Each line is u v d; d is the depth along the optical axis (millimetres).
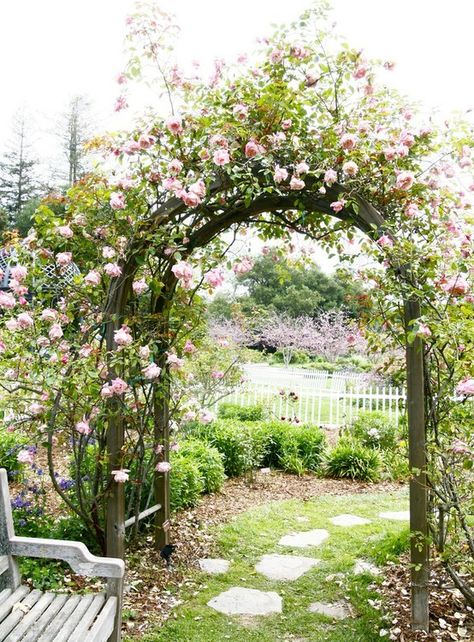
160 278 3541
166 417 3854
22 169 35750
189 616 3061
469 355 2836
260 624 2998
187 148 3381
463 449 2711
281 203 3391
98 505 3400
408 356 2865
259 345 21375
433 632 2781
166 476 3930
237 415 8641
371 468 6508
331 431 8977
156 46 3252
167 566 3699
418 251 2855
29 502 4008
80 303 3391
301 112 3309
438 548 3107
